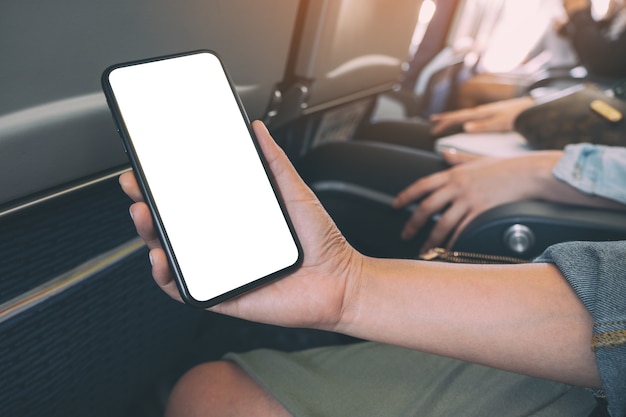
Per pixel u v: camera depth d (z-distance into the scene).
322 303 0.59
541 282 0.61
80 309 0.72
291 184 0.60
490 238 0.98
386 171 1.13
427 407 0.65
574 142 1.14
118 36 0.60
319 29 0.92
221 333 1.26
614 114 1.11
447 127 1.45
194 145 0.60
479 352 0.60
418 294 0.61
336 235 0.61
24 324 0.63
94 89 0.60
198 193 0.59
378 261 0.64
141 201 0.58
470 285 0.61
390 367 0.72
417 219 1.06
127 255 0.76
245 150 0.61
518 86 2.04
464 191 1.03
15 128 0.53
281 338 1.27
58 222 0.64
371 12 1.05
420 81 2.10
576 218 0.93
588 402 0.68
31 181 0.58
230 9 0.73
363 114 1.53
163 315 0.93
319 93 1.05
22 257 0.61
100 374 0.84
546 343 0.58
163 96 0.59
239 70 0.81
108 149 0.66
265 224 0.60
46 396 0.74
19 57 0.51
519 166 1.02
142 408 1.08
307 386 0.66
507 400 0.67
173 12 0.65
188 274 0.57
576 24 2.17
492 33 2.13
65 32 0.54
